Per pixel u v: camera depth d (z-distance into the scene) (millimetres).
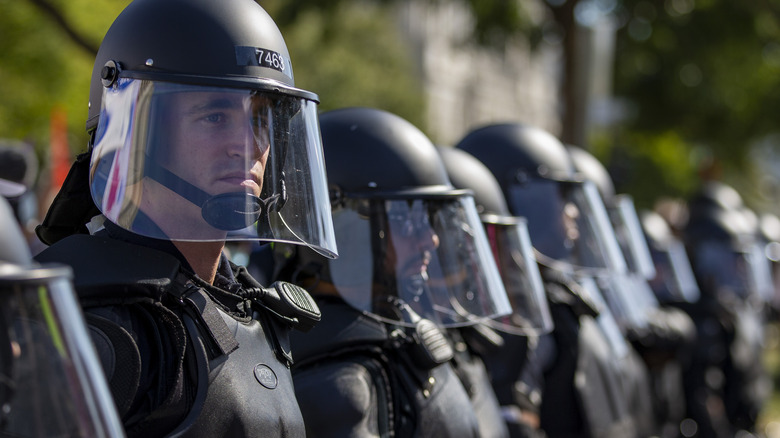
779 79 25469
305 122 4066
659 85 25062
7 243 2613
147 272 3480
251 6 3977
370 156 5531
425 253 5496
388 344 5199
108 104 3732
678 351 13547
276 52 3934
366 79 34188
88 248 3477
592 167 10727
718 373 15266
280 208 3867
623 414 8773
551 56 21359
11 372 2596
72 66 16875
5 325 2584
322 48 20531
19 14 15898
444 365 5551
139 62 3723
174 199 3631
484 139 8602
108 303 3361
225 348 3574
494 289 5699
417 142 5684
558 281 8422
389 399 5094
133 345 3320
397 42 38250
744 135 27688
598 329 8883
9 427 2602
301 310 4016
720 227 16031
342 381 4922
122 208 3602
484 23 18969
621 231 10703
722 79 24359
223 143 3695
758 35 21375
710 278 15688
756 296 16234
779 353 30562
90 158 3791
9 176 7582
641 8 20781
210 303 3641
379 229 5457
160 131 3645
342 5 18797
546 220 8336
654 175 28812
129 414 3344
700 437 14703
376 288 5375
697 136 27672
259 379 3691
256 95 3807
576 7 19422
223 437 3486
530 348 7559
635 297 11227
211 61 3748
